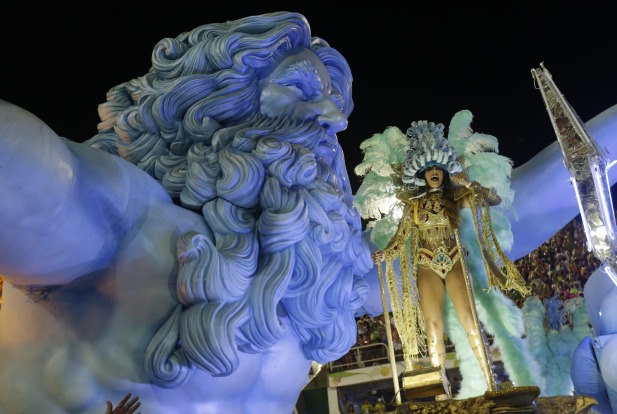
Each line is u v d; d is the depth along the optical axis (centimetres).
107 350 271
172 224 289
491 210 472
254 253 294
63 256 254
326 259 315
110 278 277
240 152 306
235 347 271
